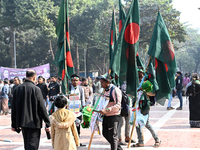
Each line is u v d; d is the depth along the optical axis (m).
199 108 8.26
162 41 6.32
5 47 46.69
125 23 5.62
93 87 16.16
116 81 5.75
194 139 6.70
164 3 31.41
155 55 6.15
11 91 13.69
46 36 36.09
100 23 34.09
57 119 4.56
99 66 58.28
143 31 31.30
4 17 38.59
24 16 35.12
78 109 6.45
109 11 35.03
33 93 4.70
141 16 30.61
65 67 7.16
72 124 4.70
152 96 6.11
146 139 6.88
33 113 4.68
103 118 5.24
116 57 5.51
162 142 6.48
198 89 8.20
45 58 50.25
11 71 22.09
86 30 41.09
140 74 6.20
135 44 5.68
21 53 48.16
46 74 22.80
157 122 9.48
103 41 37.94
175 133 7.50
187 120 9.74
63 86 7.13
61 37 7.41
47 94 10.14
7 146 6.59
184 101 18.00
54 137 4.71
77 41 41.34
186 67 83.06
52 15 37.81
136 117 5.87
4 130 9.03
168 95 6.39
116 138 5.11
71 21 40.28
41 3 37.06
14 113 4.78
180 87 13.10
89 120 5.86
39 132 4.80
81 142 6.80
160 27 6.36
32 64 49.94
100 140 6.99
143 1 31.67
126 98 5.37
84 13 40.50
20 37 48.31
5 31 47.25
